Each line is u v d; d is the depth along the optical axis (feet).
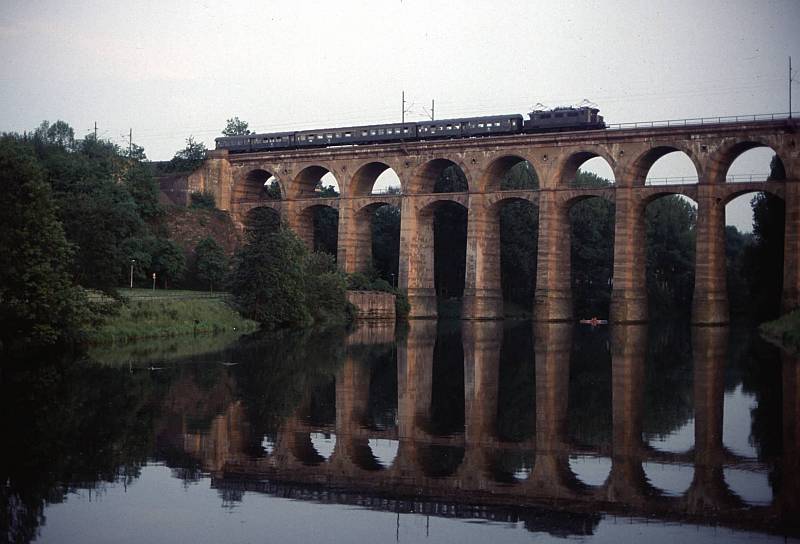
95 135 428.15
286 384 172.55
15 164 196.24
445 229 476.13
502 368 203.31
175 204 425.69
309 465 111.04
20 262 191.01
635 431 130.93
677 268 516.32
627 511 92.73
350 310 357.82
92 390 158.10
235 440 123.44
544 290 354.54
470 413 146.00
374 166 403.54
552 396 162.61
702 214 325.21
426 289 394.32
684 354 230.89
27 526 88.22
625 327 331.77
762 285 354.33
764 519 89.81
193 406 146.51
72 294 203.31
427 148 380.78
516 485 102.47
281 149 427.74
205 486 101.55
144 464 110.22
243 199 433.48
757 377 184.65
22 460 111.34
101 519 90.33
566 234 361.30
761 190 314.76
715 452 117.60
